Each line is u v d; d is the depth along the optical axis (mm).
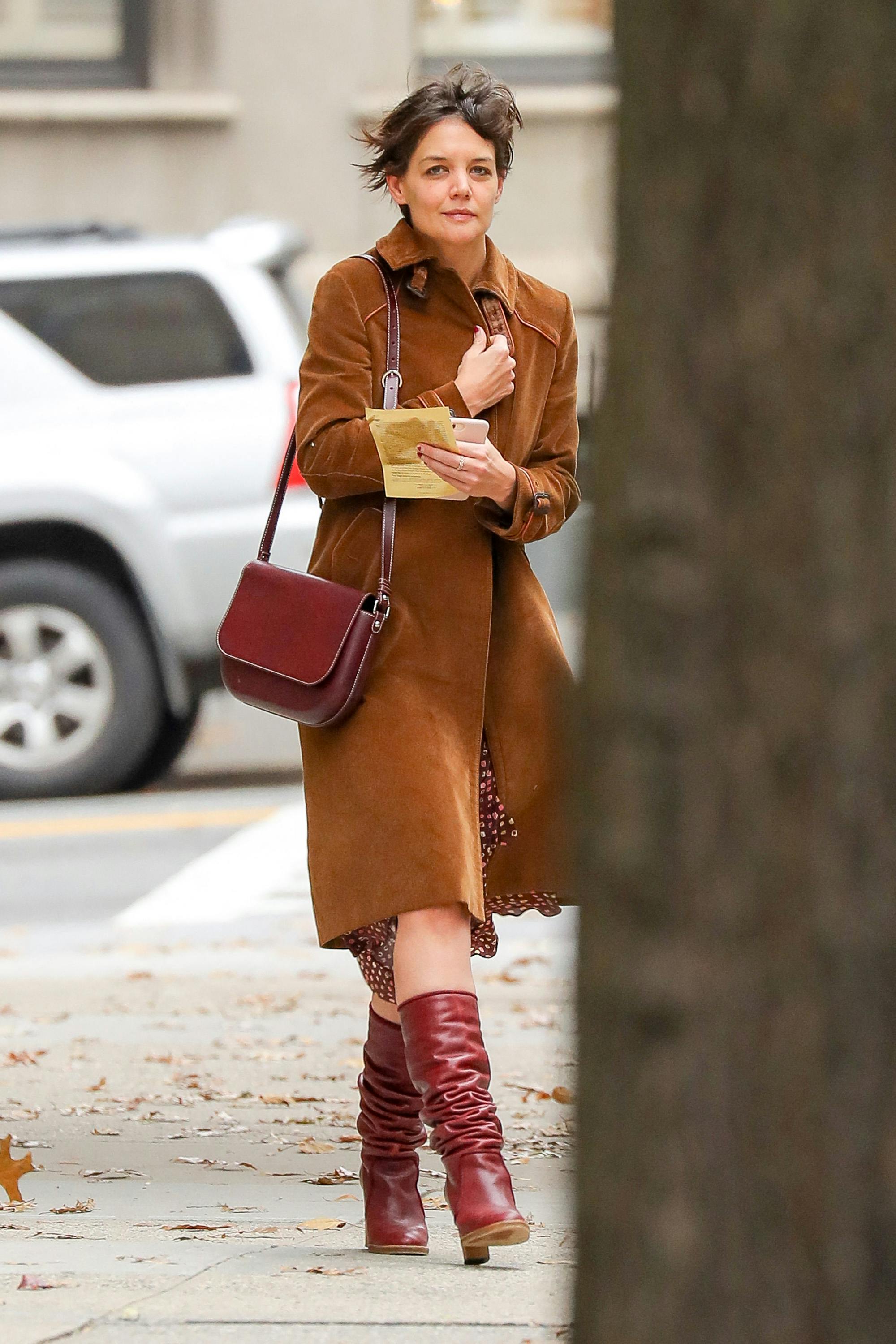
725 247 7113
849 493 7020
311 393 14031
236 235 44906
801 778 7078
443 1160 13438
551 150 72438
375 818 13547
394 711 13766
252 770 49844
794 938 7109
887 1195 7074
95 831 41344
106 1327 11703
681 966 7203
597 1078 7379
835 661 7039
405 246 14203
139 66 73438
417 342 14117
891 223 6992
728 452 7121
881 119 6973
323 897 13789
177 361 43969
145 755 44469
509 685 14211
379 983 14289
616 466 7289
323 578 14203
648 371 7207
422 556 14008
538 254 72375
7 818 42719
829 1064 7098
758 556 7090
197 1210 16375
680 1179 7230
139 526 43188
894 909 7059
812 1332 7137
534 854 14164
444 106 14094
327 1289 12875
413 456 13453
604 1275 7387
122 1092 21828
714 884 7160
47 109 72312
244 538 43406
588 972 7395
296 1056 23766
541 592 14586
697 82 7121
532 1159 18406
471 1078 13383
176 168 73125
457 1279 13195
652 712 7199
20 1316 11977
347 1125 20281
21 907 34781
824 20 6969
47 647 44156
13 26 73312
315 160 73375
